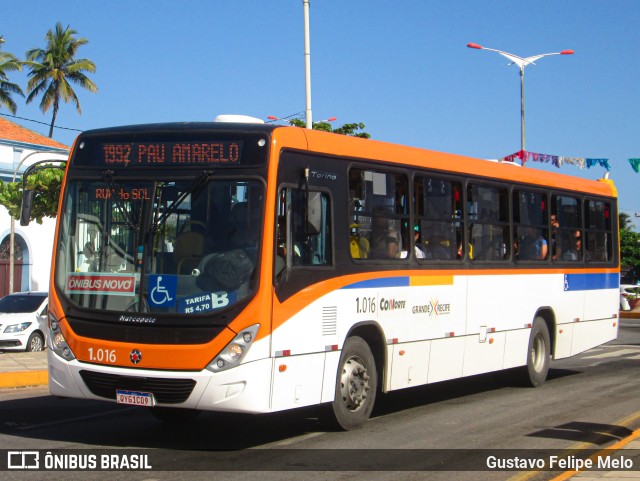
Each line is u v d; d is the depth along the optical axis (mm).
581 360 19672
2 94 57219
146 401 8547
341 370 9867
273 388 8633
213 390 8352
